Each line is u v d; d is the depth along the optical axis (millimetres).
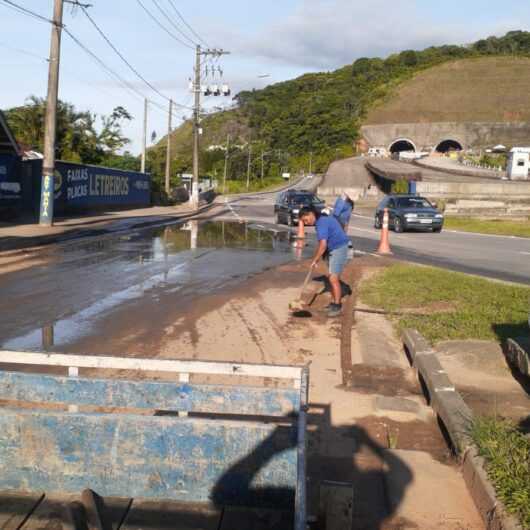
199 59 46281
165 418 3936
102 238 21516
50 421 3982
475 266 15312
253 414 4191
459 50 189625
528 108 151500
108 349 7289
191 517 3852
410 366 6875
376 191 80812
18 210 26078
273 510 3932
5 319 8766
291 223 29000
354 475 4359
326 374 6523
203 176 104688
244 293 11133
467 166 86125
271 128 165375
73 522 3617
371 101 164750
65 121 49219
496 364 6770
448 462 4539
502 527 3430
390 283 11938
